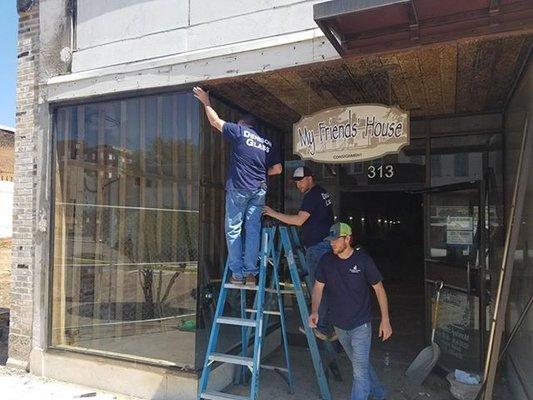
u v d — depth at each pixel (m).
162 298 4.71
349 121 3.90
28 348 5.22
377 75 4.14
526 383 3.83
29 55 5.43
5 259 16.84
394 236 13.41
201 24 4.56
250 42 4.23
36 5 5.43
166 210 4.75
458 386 4.19
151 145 4.83
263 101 4.96
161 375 4.44
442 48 3.49
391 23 3.10
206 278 4.66
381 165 6.05
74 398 4.52
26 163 5.37
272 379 4.89
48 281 5.14
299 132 4.12
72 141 5.23
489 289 4.82
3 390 4.70
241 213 4.21
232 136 4.18
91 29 5.12
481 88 4.53
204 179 4.66
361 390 3.64
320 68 3.97
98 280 5.05
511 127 4.73
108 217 5.05
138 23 4.87
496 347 3.64
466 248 4.94
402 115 3.70
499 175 5.39
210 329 4.62
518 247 4.31
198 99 4.54
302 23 4.11
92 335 5.01
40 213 5.21
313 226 4.59
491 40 3.32
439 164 5.70
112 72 4.82
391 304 9.57
